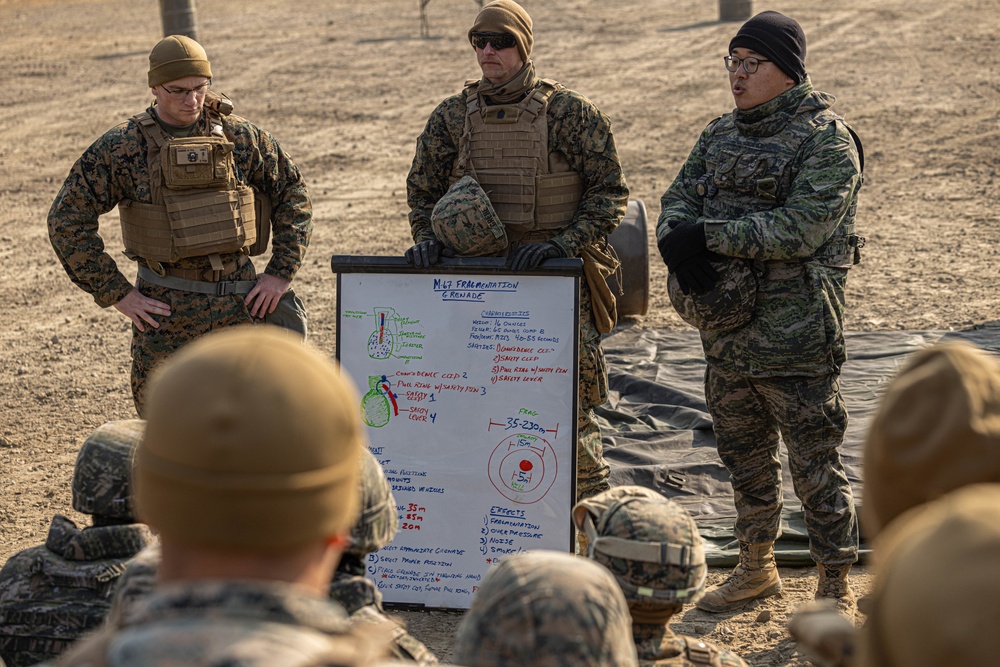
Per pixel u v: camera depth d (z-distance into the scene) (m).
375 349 4.45
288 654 1.24
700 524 5.27
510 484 4.36
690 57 20.64
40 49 22.36
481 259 4.35
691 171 4.40
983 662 1.07
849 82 17.94
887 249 10.03
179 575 1.40
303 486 1.37
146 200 4.64
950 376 1.50
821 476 4.21
